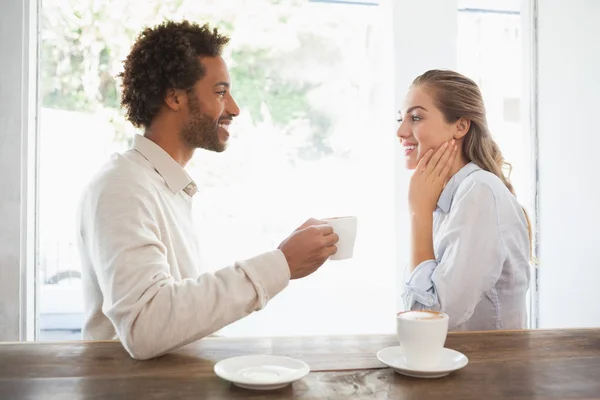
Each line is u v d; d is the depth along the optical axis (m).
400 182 2.59
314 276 3.04
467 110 1.53
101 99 2.57
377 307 3.03
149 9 2.62
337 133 2.91
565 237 2.51
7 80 2.21
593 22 2.32
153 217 1.17
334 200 2.94
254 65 2.83
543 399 0.84
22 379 0.91
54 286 2.65
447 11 2.59
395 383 0.90
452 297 1.34
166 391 0.86
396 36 2.57
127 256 1.05
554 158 2.57
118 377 0.92
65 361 1.00
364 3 2.85
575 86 2.42
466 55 2.96
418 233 1.50
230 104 1.48
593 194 2.33
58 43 2.53
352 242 1.15
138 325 0.99
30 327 2.32
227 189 2.85
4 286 2.23
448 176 1.56
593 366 0.99
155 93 1.39
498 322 1.43
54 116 2.53
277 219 2.90
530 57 2.67
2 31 2.21
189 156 1.50
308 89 2.89
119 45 2.59
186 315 1.00
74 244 2.62
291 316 3.01
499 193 1.40
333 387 0.88
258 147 2.87
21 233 2.25
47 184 2.54
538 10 2.63
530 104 2.69
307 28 2.86
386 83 2.71
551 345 1.11
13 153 2.23
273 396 0.85
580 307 2.41
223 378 0.88
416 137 1.57
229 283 1.03
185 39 1.39
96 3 2.56
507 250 1.38
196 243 1.46
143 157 1.38
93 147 2.58
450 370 0.92
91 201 1.16
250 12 2.79
